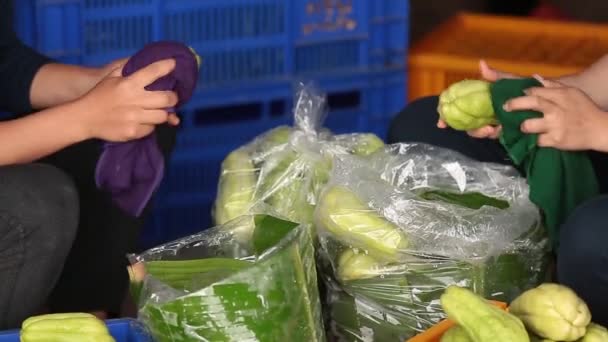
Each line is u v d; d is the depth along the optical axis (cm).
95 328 177
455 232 208
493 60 311
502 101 207
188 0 293
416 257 207
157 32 292
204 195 307
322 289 223
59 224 203
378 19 312
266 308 181
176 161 302
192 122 301
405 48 316
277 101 317
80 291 250
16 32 273
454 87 213
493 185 223
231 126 306
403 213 210
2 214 198
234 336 179
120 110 202
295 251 188
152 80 202
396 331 210
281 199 225
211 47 298
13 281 203
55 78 243
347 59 314
